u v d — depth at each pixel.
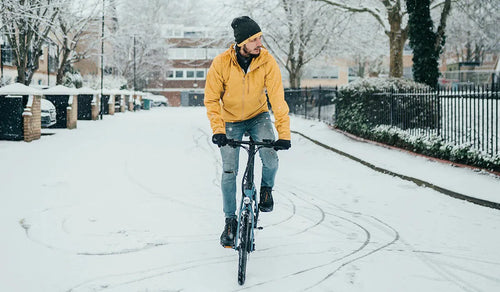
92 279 3.35
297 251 4.06
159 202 5.80
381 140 11.91
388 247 4.20
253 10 21.91
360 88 13.65
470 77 34.75
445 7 14.75
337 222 5.07
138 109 37.38
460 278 3.48
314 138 13.53
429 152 9.52
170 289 3.19
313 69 42.19
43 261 3.69
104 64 46.34
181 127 17.73
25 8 14.78
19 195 5.92
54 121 14.59
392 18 18.36
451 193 6.38
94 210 5.32
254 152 3.46
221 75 3.59
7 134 11.67
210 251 4.00
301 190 6.80
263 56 3.54
